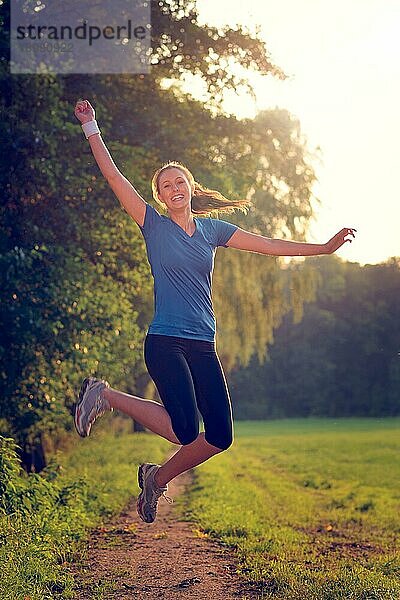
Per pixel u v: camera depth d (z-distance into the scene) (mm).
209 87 20641
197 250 6246
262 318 26484
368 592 8219
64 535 11422
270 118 23469
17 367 16969
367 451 40719
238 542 11680
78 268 17594
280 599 8117
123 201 6273
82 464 24891
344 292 77188
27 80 16250
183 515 15422
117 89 19938
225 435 6086
